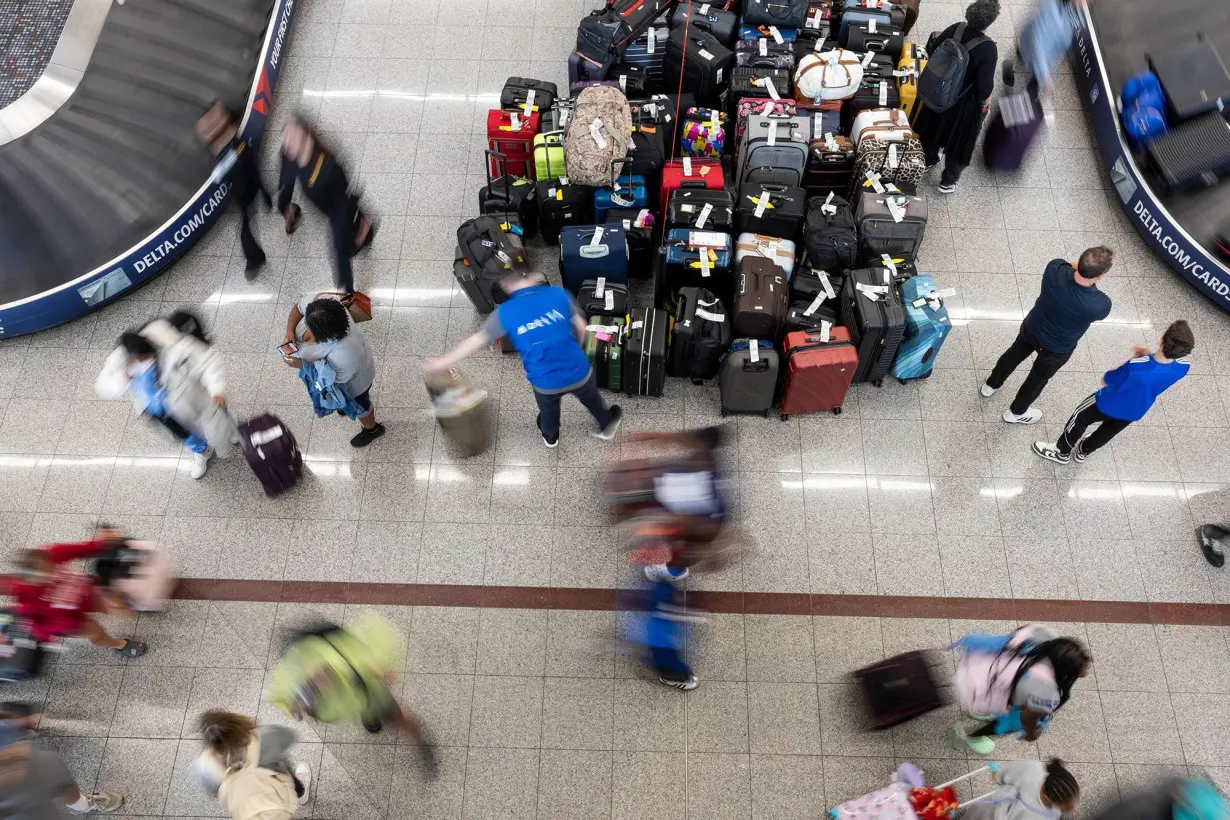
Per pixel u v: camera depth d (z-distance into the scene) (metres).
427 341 6.67
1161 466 6.09
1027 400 6.03
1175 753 5.07
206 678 5.32
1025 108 7.23
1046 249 7.14
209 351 5.54
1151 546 5.78
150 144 7.05
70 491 6.01
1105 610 5.54
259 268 7.00
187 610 5.54
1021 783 4.09
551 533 5.82
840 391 6.04
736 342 5.98
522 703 5.23
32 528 5.86
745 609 5.54
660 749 5.09
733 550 5.74
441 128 7.82
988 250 7.14
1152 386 5.21
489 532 5.84
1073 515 5.90
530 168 7.15
